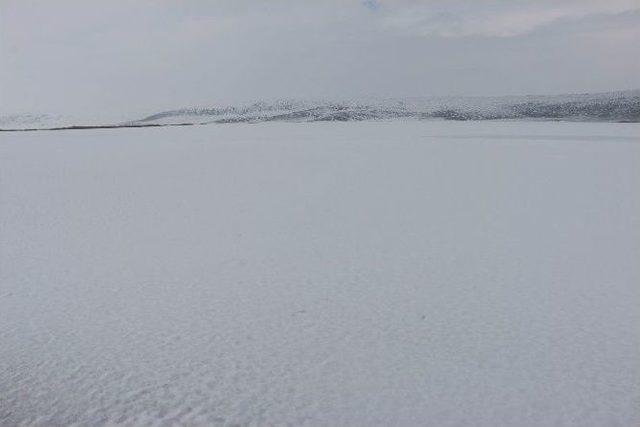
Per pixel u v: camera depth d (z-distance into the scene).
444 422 4.94
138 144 46.59
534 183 20.27
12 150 42.22
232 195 18.58
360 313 7.55
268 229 13.11
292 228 13.20
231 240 12.02
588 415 5.01
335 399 5.34
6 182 22.59
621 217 13.95
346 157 31.56
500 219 13.94
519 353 6.25
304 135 57.56
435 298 8.12
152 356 6.32
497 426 4.88
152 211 15.71
